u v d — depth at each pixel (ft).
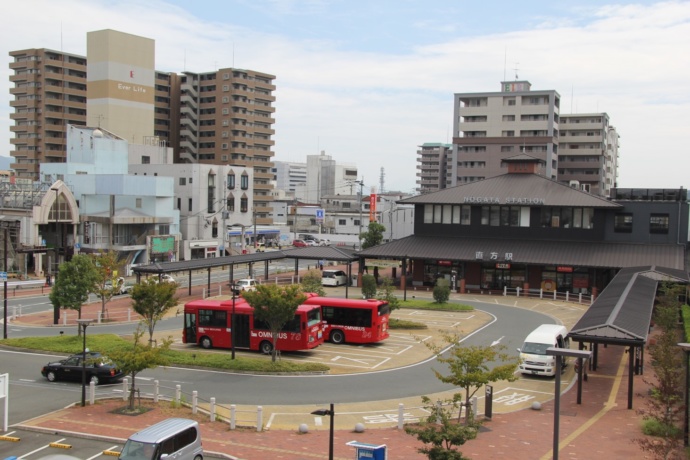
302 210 529.86
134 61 412.98
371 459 61.98
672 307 129.59
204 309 145.18
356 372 124.26
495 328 170.81
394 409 99.81
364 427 89.45
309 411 97.91
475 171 453.58
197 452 72.74
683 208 230.07
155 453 66.33
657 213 232.73
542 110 444.14
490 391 93.86
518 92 447.83
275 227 458.91
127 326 174.60
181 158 501.15
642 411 90.22
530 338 124.88
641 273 177.17
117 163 345.10
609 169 548.72
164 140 461.37
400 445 81.61
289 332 138.00
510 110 450.30
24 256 269.64
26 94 463.42
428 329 169.27
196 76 499.51
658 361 94.02
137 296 131.13
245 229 392.68
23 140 468.75
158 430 69.77
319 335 143.64
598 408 100.12
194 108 500.33
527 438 84.33
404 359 136.05
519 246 240.53
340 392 109.40
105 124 401.29
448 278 251.19
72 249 278.26
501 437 84.79
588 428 88.43
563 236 241.76
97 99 403.95
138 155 395.14
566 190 246.88
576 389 112.37
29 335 160.97
